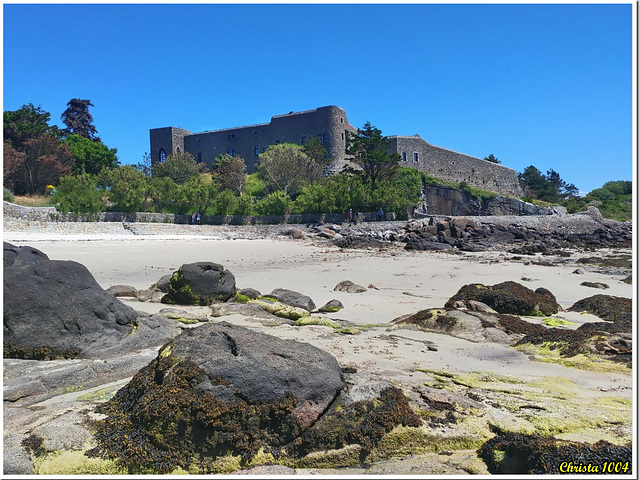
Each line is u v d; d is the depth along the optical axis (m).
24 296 5.98
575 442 3.79
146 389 4.26
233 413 3.98
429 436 4.07
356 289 13.44
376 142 52.97
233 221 38.69
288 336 7.58
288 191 50.59
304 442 3.94
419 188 62.12
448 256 25.92
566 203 86.62
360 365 5.91
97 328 6.38
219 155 65.31
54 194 32.25
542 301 10.42
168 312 8.87
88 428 4.09
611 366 6.09
